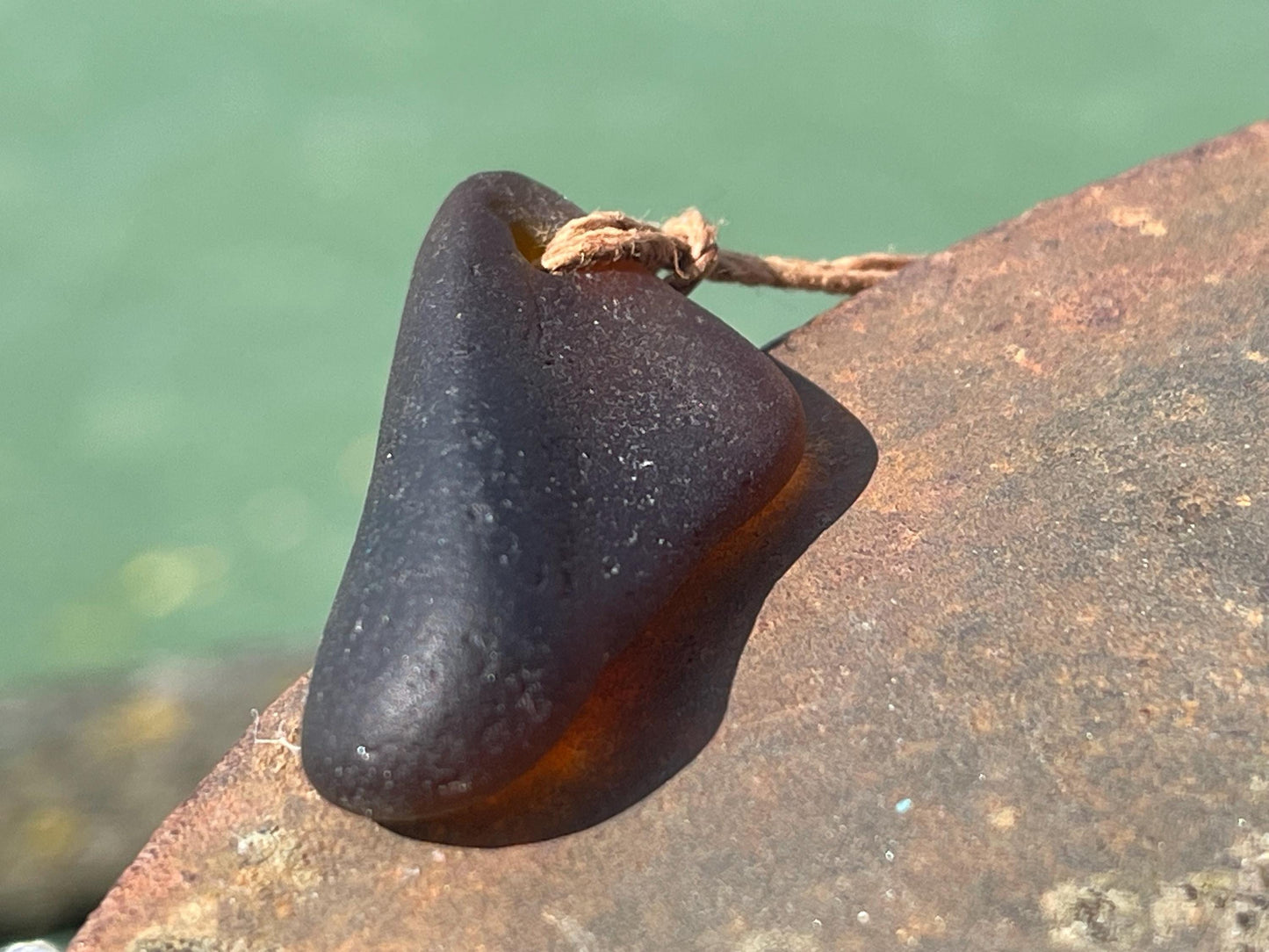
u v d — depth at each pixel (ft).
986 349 0.28
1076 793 0.23
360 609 0.23
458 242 0.26
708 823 0.23
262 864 0.24
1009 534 0.26
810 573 0.26
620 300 0.26
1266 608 0.24
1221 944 0.21
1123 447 0.26
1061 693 0.24
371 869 0.24
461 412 0.24
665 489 0.24
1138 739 0.23
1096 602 0.25
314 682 0.23
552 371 0.25
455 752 0.22
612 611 0.24
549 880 0.23
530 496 0.23
